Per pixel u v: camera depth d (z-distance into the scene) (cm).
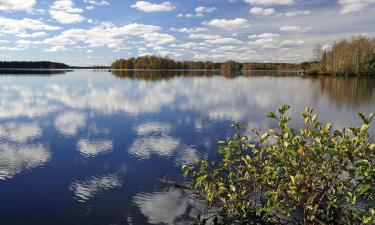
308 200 754
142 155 1472
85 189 1107
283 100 3578
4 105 3062
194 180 886
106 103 3244
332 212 815
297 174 743
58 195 1063
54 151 1542
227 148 834
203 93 4328
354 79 8169
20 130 1978
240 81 7144
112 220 907
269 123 2214
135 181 1168
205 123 2214
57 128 2039
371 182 738
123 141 1716
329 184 788
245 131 1931
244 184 862
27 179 1199
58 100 3475
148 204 990
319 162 767
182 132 1925
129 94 4178
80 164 1359
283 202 775
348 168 753
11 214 941
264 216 888
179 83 6369
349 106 3164
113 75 10606
